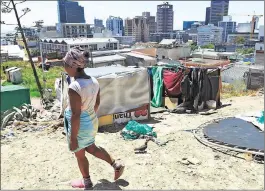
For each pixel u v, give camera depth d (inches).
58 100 401.1
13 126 276.8
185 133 221.3
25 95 385.7
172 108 322.3
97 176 151.3
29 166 170.6
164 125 253.4
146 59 1674.5
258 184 141.6
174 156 177.0
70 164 171.5
